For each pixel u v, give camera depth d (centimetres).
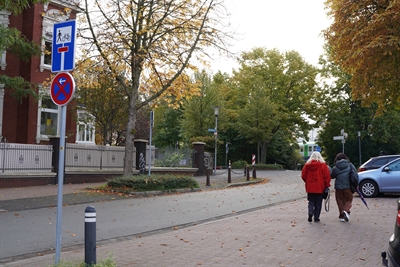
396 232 507
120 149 2494
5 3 1530
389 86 1950
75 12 1997
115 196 1677
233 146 5631
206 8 1931
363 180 1684
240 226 1070
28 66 2495
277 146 5744
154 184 1834
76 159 2225
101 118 2747
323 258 747
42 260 730
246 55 2000
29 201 1457
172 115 6216
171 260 738
